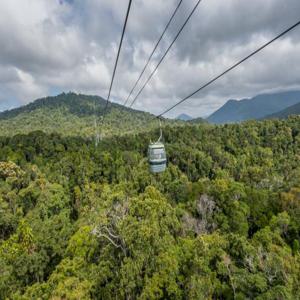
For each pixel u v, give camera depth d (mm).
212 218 43844
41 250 33688
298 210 42656
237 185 48844
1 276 29641
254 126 104188
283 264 27016
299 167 75875
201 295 23891
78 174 64625
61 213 49969
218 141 93125
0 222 46250
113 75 9734
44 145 78000
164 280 23938
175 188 54062
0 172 59562
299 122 105000
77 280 26250
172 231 33688
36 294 26797
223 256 28922
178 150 79188
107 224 29844
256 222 43594
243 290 25188
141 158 77250
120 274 24859
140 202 30203
